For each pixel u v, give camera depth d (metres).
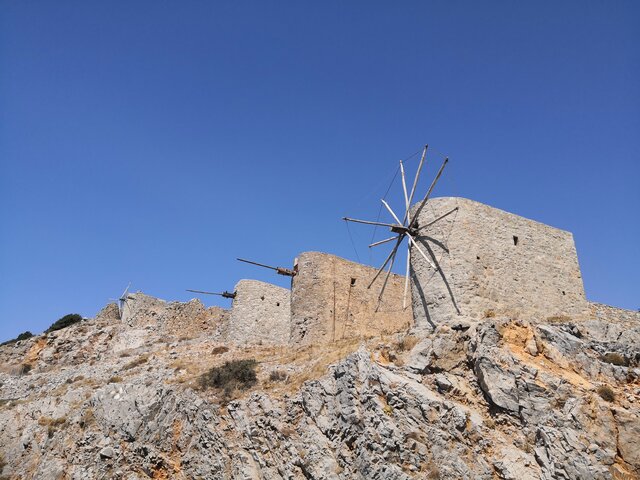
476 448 19.94
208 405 27.12
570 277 29.45
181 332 48.94
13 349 51.53
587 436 19.12
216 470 24.23
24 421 34.34
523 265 27.95
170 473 26.08
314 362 29.19
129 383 32.12
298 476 21.97
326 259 38.16
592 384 21.12
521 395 20.94
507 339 23.25
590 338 23.88
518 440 20.08
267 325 43.62
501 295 26.47
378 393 22.45
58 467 29.06
